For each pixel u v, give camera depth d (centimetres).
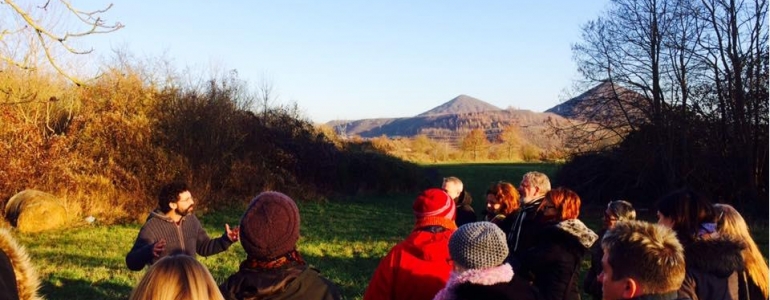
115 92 2058
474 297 307
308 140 2653
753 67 1895
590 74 2152
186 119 2106
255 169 2317
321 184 2677
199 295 259
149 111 2070
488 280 307
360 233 1540
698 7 1950
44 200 1530
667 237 272
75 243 1320
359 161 2850
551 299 424
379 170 2850
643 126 2075
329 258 1166
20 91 1625
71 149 1889
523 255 443
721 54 1950
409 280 368
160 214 571
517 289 313
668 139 2019
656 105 2031
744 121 1919
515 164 5109
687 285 349
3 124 1680
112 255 1164
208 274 271
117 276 940
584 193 2214
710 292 351
